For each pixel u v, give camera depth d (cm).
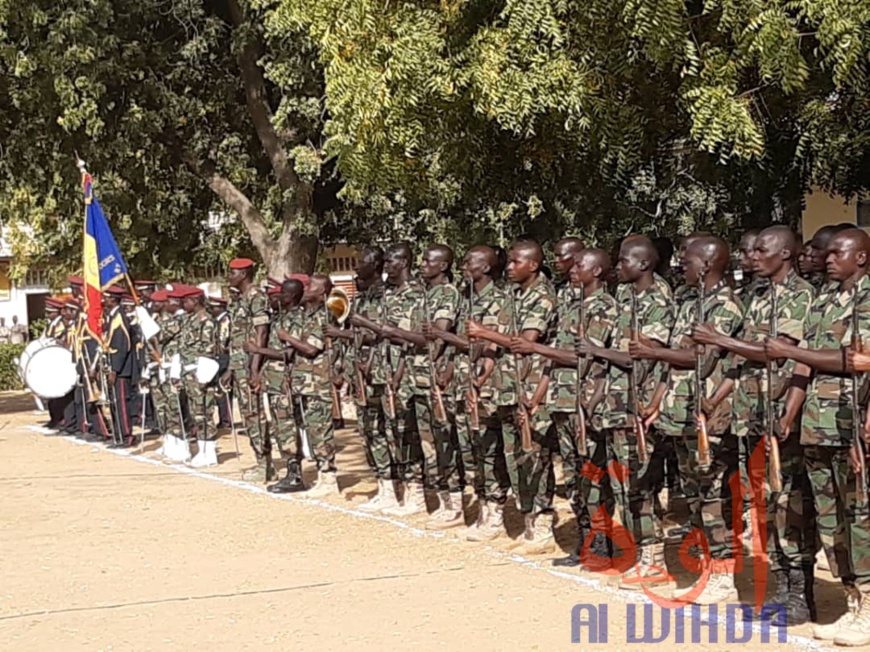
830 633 648
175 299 1451
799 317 667
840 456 630
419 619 709
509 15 903
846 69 771
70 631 716
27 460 1512
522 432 850
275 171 1827
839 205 1501
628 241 761
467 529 951
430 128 1007
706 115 827
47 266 3120
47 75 1620
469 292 910
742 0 797
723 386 709
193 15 1728
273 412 1183
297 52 1572
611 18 862
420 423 1005
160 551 936
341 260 2648
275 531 996
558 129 998
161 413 1502
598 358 787
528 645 650
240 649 665
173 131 1828
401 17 959
